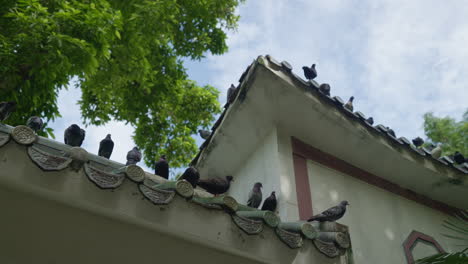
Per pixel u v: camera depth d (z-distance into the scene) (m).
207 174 6.62
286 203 5.01
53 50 5.38
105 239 2.98
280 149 5.57
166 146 10.84
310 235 3.66
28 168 2.61
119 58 7.37
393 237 5.96
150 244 3.08
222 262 3.33
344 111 5.80
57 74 6.12
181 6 9.33
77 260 2.99
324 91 5.77
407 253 5.86
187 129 10.83
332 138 5.94
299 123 5.78
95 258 3.04
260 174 5.75
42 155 2.69
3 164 2.54
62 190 2.66
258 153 6.02
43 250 2.90
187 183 3.19
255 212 3.62
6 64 5.31
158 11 7.35
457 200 7.03
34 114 6.56
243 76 5.60
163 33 7.84
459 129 13.12
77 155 2.78
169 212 3.03
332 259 3.68
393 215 6.24
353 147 6.05
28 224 2.80
